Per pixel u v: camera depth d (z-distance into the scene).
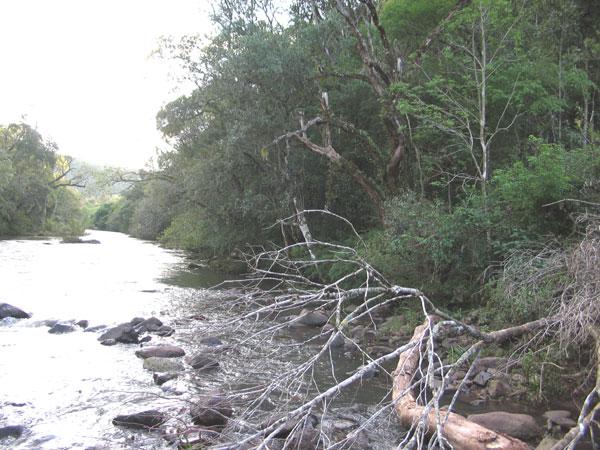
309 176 19.16
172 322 11.27
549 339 6.96
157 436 5.40
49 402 6.46
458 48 13.52
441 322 5.22
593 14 14.25
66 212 71.88
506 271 8.02
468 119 12.30
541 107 12.66
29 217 63.56
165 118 23.36
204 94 19.97
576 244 7.55
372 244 12.73
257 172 20.45
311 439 5.08
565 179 9.02
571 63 13.92
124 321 11.52
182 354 8.65
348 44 17.84
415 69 14.73
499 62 12.09
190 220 28.45
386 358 4.60
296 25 19.05
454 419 5.00
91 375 7.60
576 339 6.07
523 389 6.60
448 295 11.18
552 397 6.43
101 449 5.09
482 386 6.93
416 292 5.40
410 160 15.39
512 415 5.61
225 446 4.09
